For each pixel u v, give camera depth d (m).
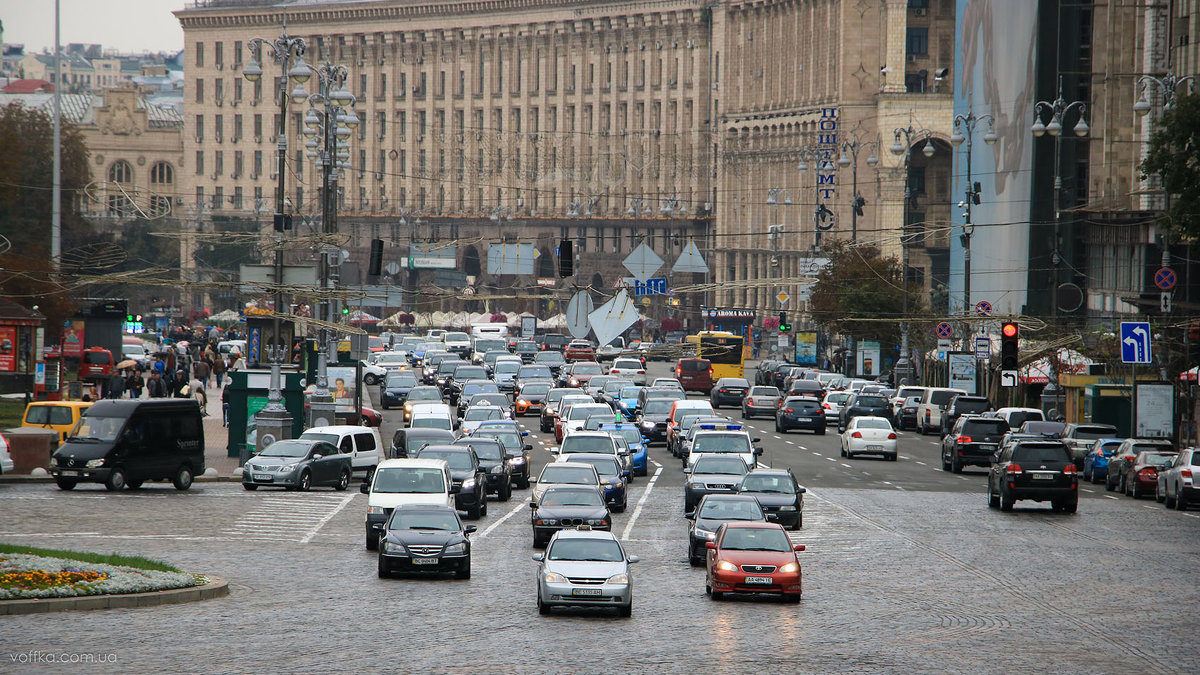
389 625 62.81
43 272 179.00
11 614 62.34
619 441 131.62
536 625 63.69
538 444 166.75
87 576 66.94
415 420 154.38
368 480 118.94
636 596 73.12
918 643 60.53
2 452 117.75
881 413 188.75
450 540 76.94
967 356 198.50
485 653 56.88
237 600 68.56
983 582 77.81
